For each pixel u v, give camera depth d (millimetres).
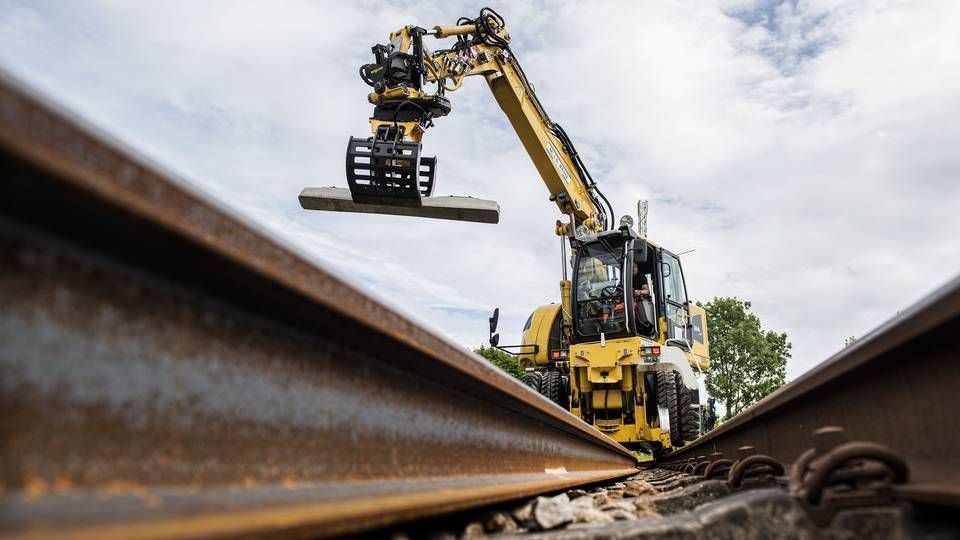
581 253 11344
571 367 10953
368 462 1681
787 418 3520
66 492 896
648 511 3014
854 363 2205
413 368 1966
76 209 874
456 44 9445
